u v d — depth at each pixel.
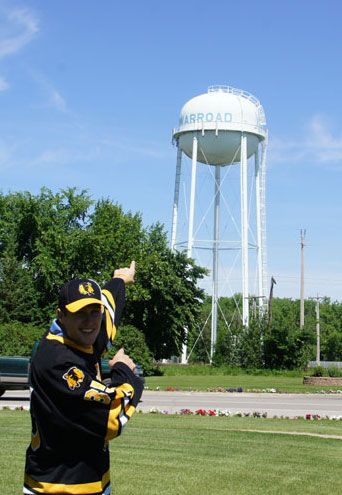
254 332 61.25
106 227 57.84
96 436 4.51
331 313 146.50
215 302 64.69
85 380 4.49
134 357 50.00
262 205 61.59
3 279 56.34
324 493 10.06
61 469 4.56
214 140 58.69
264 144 60.91
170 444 14.22
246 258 59.25
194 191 59.38
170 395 31.05
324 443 15.31
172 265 57.34
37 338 43.81
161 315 55.97
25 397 28.22
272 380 46.44
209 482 10.55
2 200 61.84
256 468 11.80
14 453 12.36
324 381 42.25
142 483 10.34
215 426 18.14
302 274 67.62
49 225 59.00
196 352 88.75
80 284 4.59
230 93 60.44
